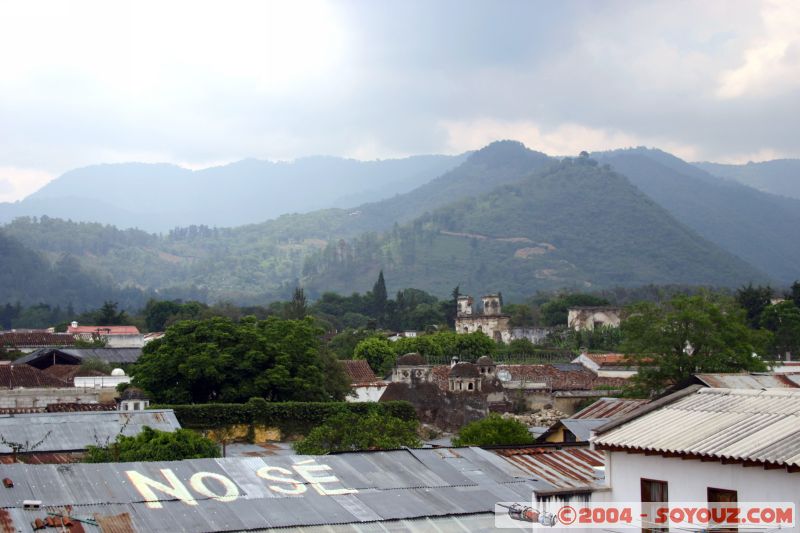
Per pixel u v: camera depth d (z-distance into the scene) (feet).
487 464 123.85
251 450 211.00
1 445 162.81
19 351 477.36
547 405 360.48
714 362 247.29
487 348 528.22
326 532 94.99
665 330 254.27
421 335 591.37
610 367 428.15
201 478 104.63
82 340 516.32
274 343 272.92
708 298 277.64
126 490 98.84
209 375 257.55
